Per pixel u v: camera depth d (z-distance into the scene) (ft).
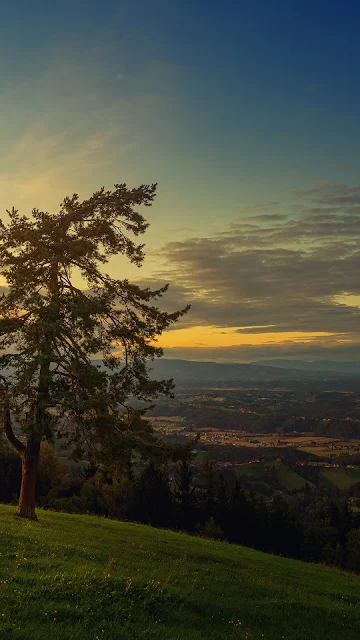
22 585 29.78
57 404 54.54
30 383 51.88
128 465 58.95
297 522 179.01
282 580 52.03
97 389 57.16
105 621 26.89
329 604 43.47
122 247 69.97
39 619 25.34
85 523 72.13
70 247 61.82
